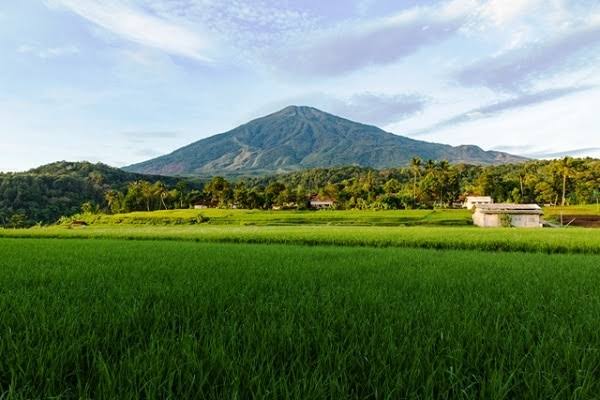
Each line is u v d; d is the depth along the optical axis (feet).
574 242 62.80
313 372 7.38
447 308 13.35
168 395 6.54
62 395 6.87
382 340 9.60
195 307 13.66
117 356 8.71
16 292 16.92
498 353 8.69
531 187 344.69
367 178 429.38
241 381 7.11
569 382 7.47
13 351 8.60
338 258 37.70
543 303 15.01
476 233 90.02
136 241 77.36
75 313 12.26
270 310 12.87
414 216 234.79
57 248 52.54
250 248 54.60
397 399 6.63
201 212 297.33
